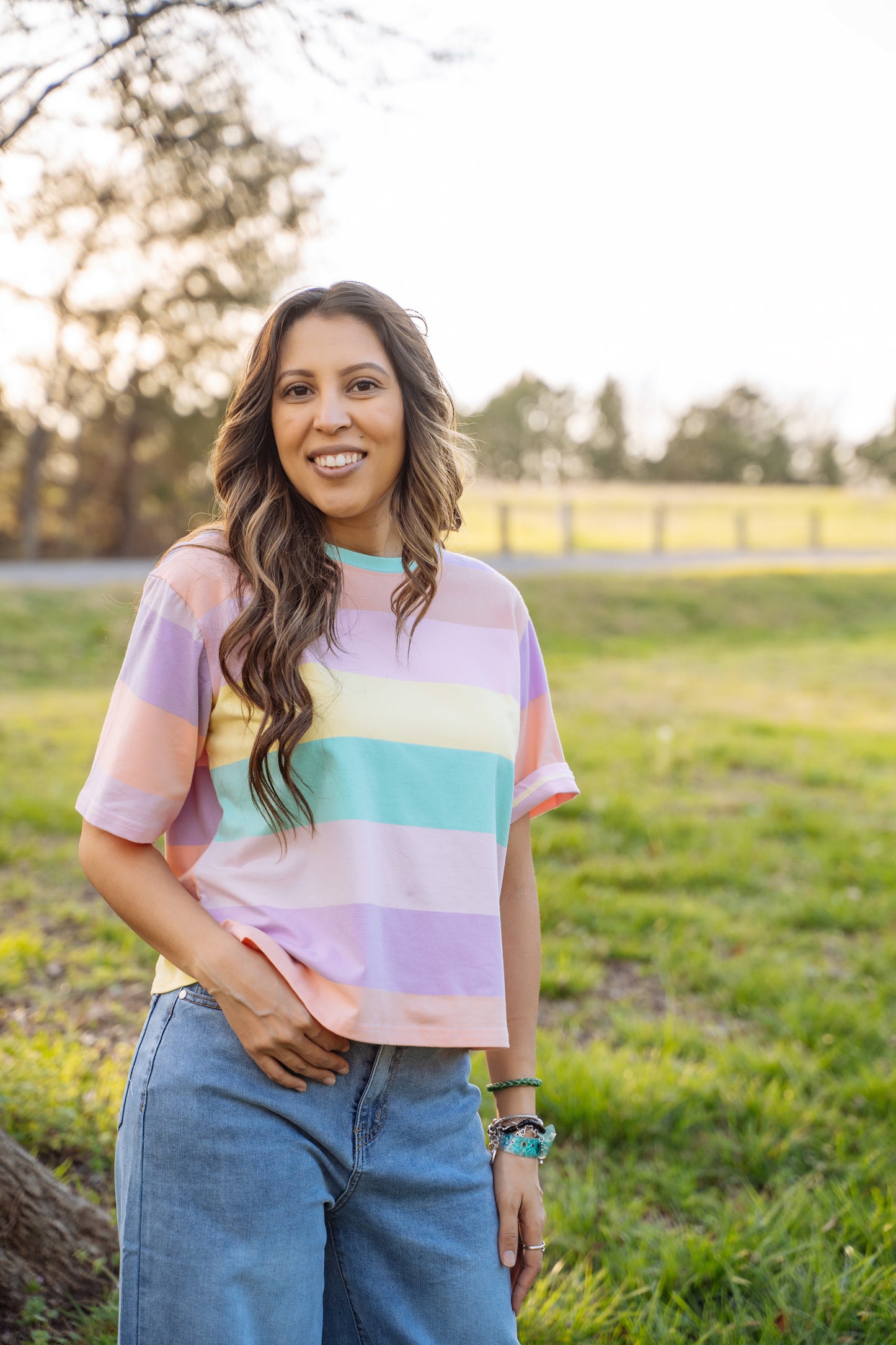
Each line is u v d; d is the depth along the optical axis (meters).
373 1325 1.37
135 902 1.33
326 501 1.44
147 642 1.37
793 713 10.90
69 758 7.49
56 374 12.36
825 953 4.71
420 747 1.39
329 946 1.32
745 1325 2.22
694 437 69.25
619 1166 2.92
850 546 29.12
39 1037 3.21
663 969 4.42
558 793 1.61
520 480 69.75
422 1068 1.37
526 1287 1.49
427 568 1.47
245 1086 1.28
